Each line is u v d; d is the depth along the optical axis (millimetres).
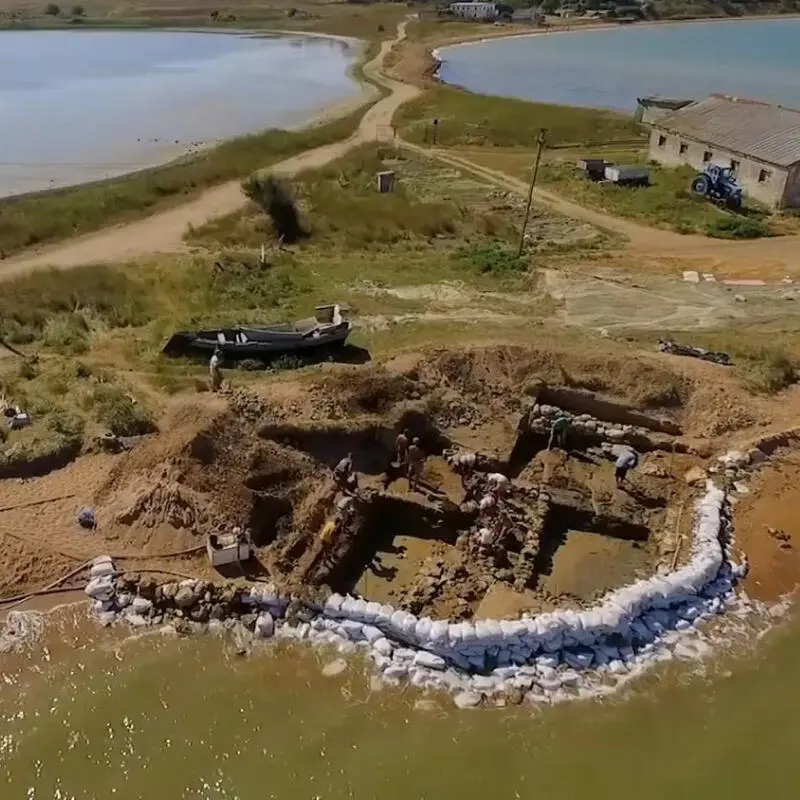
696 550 21875
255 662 18531
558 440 26594
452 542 22750
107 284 35938
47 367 29078
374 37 137875
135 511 21844
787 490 24516
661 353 30594
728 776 16297
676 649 19234
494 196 53656
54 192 51219
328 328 30391
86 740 16562
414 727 17094
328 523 21625
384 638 19016
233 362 29594
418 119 77312
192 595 19766
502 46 135875
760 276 40281
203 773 15961
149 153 63500
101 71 99188
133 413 25828
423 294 36906
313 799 15508
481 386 28391
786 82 106062
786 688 18297
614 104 91062
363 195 52531
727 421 26922
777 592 20969
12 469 23719
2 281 36094
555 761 16469
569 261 41969
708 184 51844
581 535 23156
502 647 18750
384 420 25844
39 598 19953
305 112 80938
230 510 22000
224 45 125875
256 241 43344
